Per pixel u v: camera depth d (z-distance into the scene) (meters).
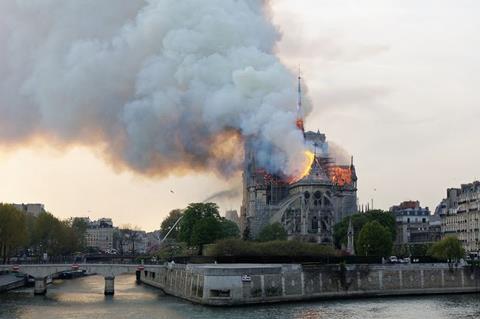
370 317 128.25
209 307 143.88
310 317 127.44
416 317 128.88
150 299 165.75
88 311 139.00
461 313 135.25
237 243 194.88
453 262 188.88
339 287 167.00
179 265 176.00
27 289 196.38
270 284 153.38
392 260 191.50
